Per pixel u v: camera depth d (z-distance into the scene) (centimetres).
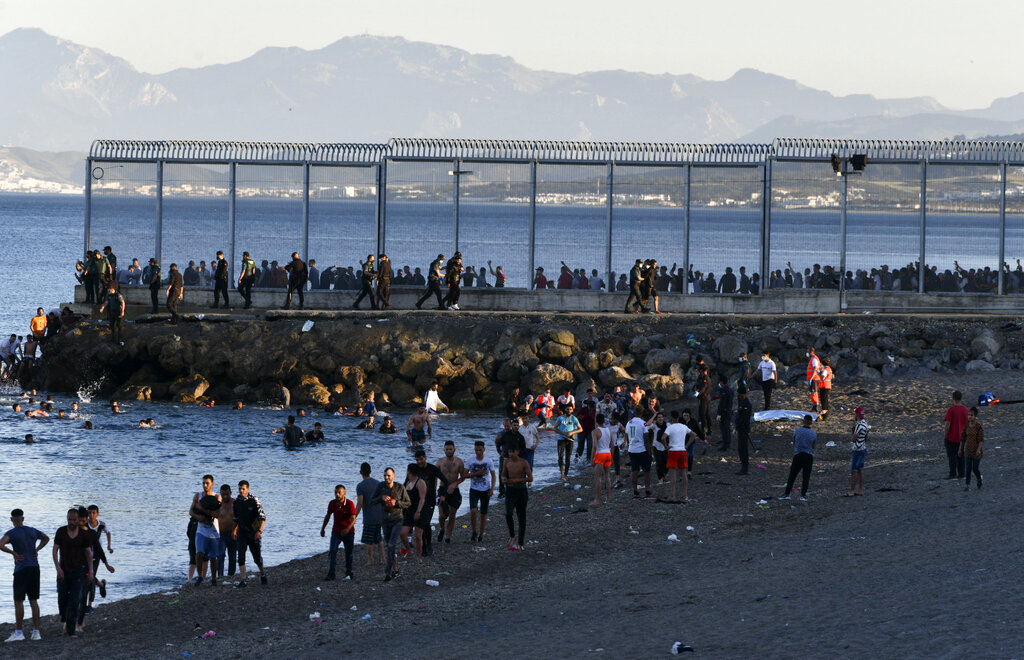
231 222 14438
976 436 7250
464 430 11444
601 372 12669
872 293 13988
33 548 5509
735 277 14038
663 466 8762
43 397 13300
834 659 3919
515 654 4509
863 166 13812
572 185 14212
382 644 4988
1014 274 13988
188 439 10912
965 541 5762
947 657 3797
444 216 14350
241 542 6353
